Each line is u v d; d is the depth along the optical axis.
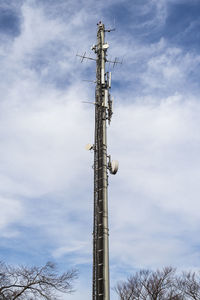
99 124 19.17
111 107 19.91
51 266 24.62
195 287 36.31
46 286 23.61
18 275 23.91
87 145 18.86
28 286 23.48
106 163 18.00
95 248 16.23
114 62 21.70
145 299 36.84
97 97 20.33
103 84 20.41
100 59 21.66
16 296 23.08
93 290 15.45
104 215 16.56
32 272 24.14
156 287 36.88
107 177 17.75
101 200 16.97
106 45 21.81
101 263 15.62
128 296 37.31
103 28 22.84
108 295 15.05
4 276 23.70
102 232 16.20
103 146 18.33
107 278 15.35
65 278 24.52
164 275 37.75
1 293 23.03
